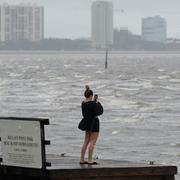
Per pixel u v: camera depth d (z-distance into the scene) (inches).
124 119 3002.0
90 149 1212.5
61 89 5157.5
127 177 1175.0
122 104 3811.5
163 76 7436.0
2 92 4788.4
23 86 5585.6
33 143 1109.1
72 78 6988.2
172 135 2493.8
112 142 2292.1
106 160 1284.4
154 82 6195.9
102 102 3961.6
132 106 3676.2
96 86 5556.1
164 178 1190.3
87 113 1208.8
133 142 2305.6
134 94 4645.7
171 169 1191.6
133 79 6811.0
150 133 2541.8
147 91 4972.9
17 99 4133.9
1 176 1161.4
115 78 7017.7
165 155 2043.6
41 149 1103.0
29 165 1121.4
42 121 1094.4
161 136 2464.3
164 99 4244.6
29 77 7258.9
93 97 1263.5
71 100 4052.7
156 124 2829.7
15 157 1133.1
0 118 1137.4
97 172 1157.7
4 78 7062.0
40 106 3627.0
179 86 5610.2
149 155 2043.6
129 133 2536.9
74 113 3245.6
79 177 1150.3
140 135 2484.0
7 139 1136.8
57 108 3503.9
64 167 1164.5
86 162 1219.2
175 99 4259.4
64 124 2753.4
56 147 2123.5
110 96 4429.1
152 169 1183.6
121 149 2145.7
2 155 1151.0
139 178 1180.5
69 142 2239.2
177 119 3034.0
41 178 1124.5
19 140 1123.3
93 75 7706.7
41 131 1097.4
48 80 6594.5
